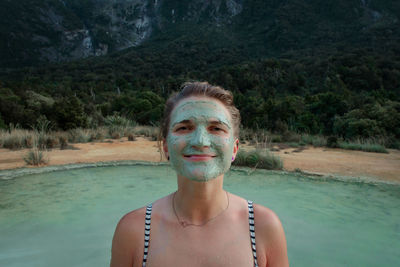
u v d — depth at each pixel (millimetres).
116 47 169125
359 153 11133
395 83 46281
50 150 10734
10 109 15664
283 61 66500
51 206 4422
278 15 123938
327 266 2697
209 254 1180
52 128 14984
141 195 5047
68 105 16047
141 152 10539
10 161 8633
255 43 119312
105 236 3350
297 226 3717
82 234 3412
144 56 107938
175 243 1203
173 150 1139
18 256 2838
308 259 2836
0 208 4332
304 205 4648
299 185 6238
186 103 1192
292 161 9273
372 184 6500
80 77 83188
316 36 106500
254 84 52188
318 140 13531
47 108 16359
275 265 1262
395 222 3869
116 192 5258
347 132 15125
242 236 1240
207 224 1234
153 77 84625
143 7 188500
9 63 137875
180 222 1237
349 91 40344
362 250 3047
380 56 58750
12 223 3746
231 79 53219
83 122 16031
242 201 1367
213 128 1166
